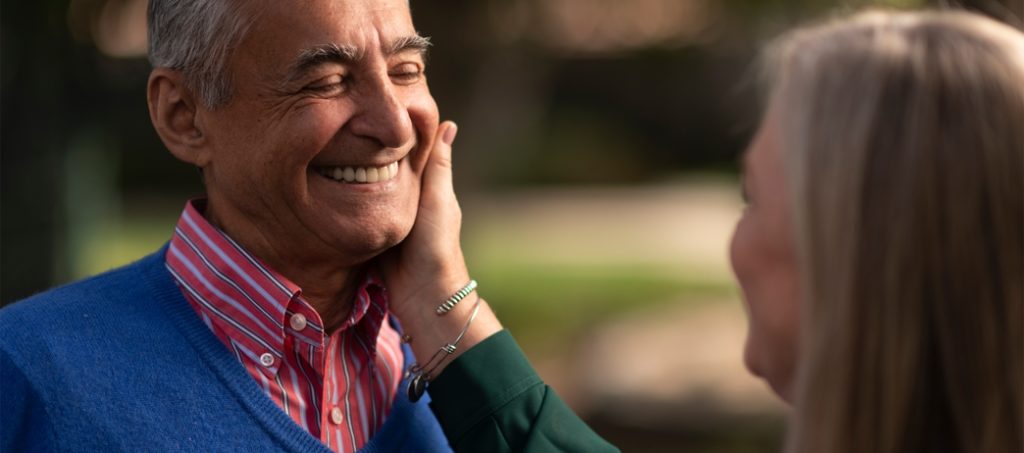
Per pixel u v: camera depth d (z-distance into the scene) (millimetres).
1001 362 1359
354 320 1747
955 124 1416
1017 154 1390
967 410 1361
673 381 7016
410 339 1810
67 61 4488
